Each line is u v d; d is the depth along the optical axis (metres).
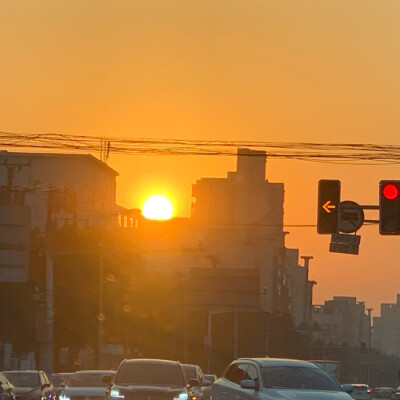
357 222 74.25
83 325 177.88
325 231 74.31
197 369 95.56
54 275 177.25
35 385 98.44
